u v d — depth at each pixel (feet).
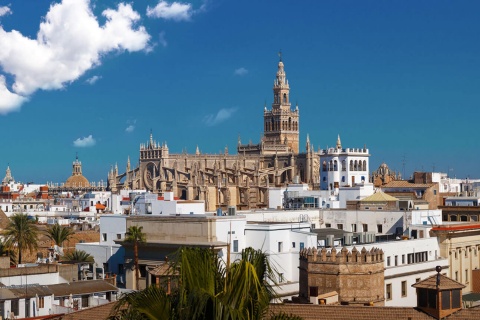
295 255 351.67
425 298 182.60
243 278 109.09
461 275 410.52
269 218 450.71
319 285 252.01
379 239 423.64
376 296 251.39
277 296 114.32
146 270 354.33
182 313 106.11
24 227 444.14
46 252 479.00
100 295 310.86
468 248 418.72
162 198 618.44
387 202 504.84
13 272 307.17
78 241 531.50
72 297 298.56
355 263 248.11
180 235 361.51
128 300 111.86
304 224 382.22
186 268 108.88
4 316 269.85
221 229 355.56
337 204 572.10
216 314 103.86
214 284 109.91
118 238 406.62
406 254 373.61
